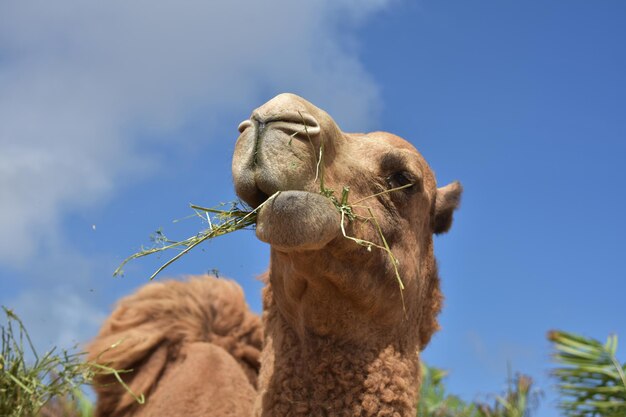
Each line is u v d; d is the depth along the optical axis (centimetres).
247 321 702
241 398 620
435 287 584
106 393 662
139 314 691
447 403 1011
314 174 448
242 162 437
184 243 467
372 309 505
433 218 590
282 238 426
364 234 488
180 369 652
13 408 531
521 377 1001
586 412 859
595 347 880
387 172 519
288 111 442
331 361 504
